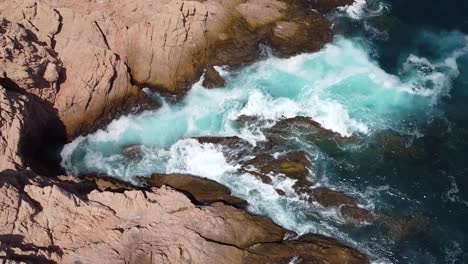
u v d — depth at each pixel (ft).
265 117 163.73
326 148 155.43
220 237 127.65
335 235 135.85
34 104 146.72
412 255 133.28
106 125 161.99
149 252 119.14
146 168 152.76
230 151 155.33
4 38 138.21
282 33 183.01
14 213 114.11
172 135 160.25
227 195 143.54
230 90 171.12
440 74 178.81
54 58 150.20
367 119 163.02
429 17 196.85
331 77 175.42
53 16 154.40
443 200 144.56
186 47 169.99
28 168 131.85
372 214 140.15
